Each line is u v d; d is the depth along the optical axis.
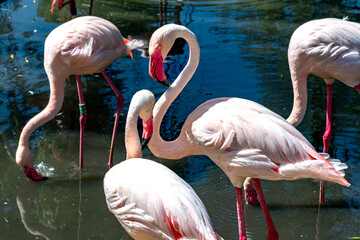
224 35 6.69
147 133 3.06
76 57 3.87
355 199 3.51
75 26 3.96
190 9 7.82
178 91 3.34
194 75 5.56
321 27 3.50
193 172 3.93
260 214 3.39
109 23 4.09
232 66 5.77
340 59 3.43
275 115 2.93
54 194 3.67
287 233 3.17
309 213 3.37
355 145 4.15
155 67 3.32
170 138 4.30
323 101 4.98
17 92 5.20
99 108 4.97
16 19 7.25
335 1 8.08
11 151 4.21
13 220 3.36
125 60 6.07
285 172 2.75
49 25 7.03
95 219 3.38
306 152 2.76
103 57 3.97
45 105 4.93
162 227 2.46
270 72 5.61
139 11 7.71
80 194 3.66
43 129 4.62
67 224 3.32
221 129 2.87
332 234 3.14
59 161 4.10
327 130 3.68
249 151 2.79
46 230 3.25
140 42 4.18
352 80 3.53
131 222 2.61
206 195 3.60
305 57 3.53
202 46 6.34
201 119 2.98
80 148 4.01
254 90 5.18
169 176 2.57
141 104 2.96
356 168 3.83
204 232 2.32
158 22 7.18
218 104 3.01
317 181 3.79
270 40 6.50
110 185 2.70
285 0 8.26
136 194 2.56
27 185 3.78
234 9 7.83
